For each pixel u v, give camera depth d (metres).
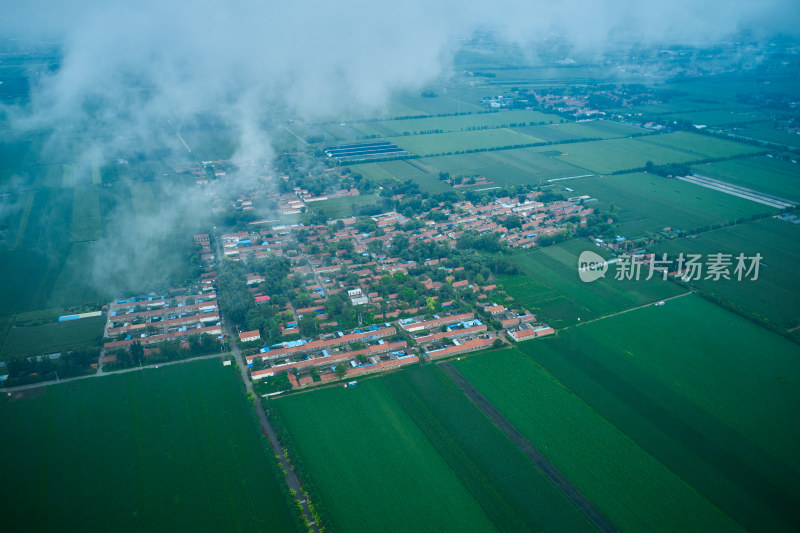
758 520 171.25
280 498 176.50
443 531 165.25
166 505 173.25
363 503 174.50
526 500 176.12
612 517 170.88
